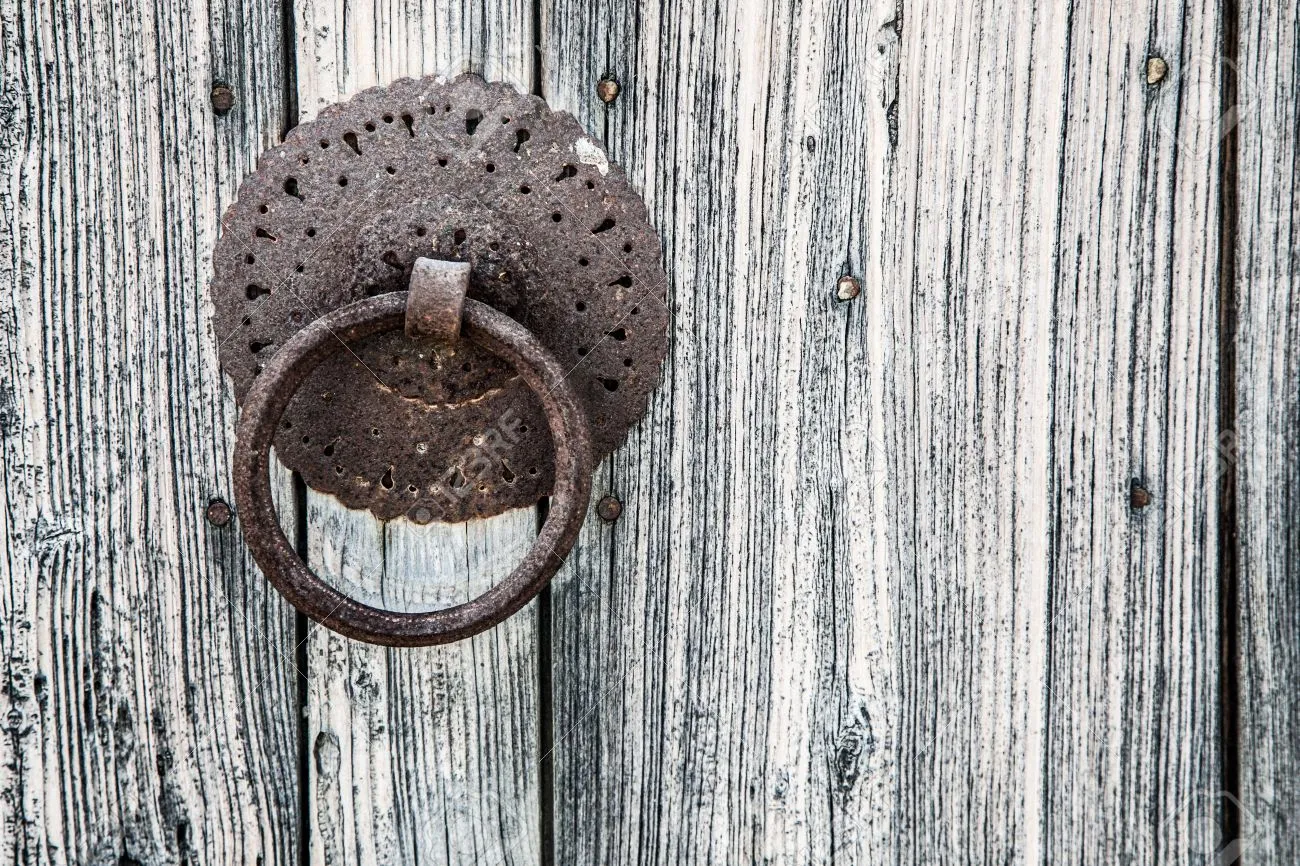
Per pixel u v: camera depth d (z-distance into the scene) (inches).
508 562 34.5
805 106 34.4
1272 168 35.0
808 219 34.5
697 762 35.1
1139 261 34.9
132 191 33.8
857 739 35.2
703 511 34.7
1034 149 34.7
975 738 35.3
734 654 35.0
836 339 34.7
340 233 33.7
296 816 34.6
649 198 34.3
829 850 35.3
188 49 33.7
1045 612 35.3
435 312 32.5
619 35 34.1
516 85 33.9
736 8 34.2
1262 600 35.5
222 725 34.5
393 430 34.0
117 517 34.1
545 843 35.0
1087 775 35.5
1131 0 34.6
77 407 34.0
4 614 34.1
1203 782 35.6
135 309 33.9
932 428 34.9
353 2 33.7
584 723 34.9
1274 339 35.2
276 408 32.5
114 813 34.4
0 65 33.6
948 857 35.4
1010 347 34.9
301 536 34.2
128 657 34.3
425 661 34.7
